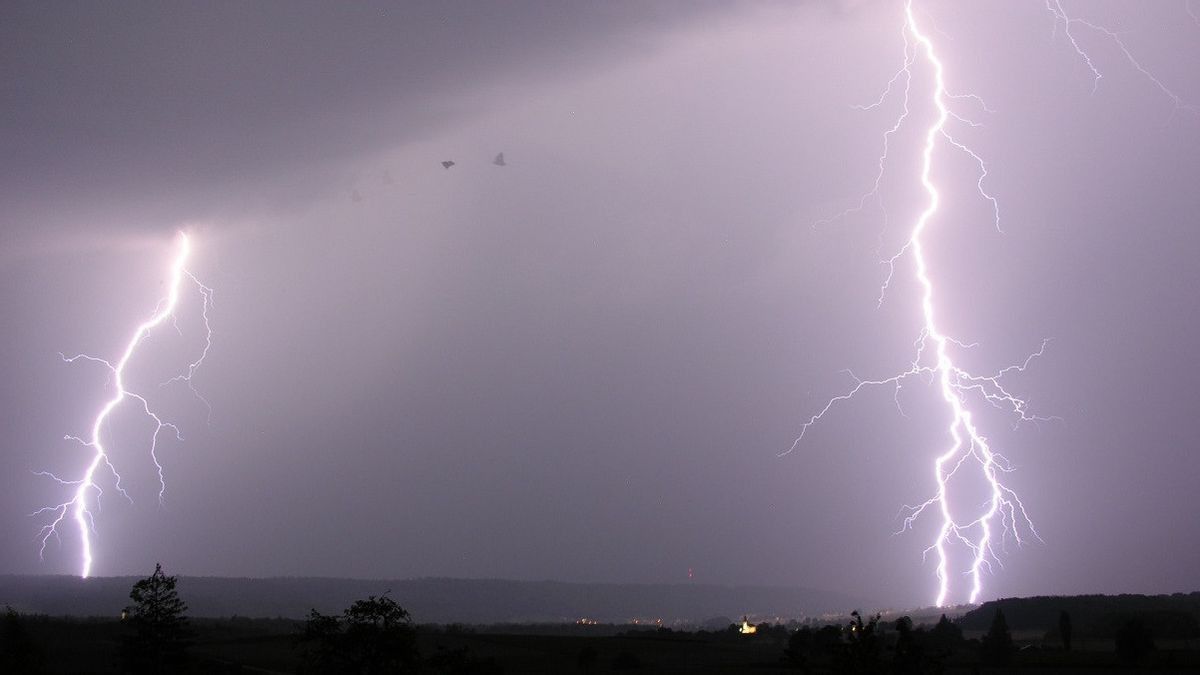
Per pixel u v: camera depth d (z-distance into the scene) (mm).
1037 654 50781
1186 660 46531
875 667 24641
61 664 44531
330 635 27922
